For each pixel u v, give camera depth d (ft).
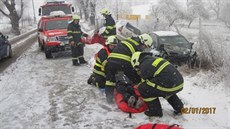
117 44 23.67
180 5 121.39
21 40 84.17
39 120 21.04
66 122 20.52
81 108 23.07
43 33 47.75
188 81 29.58
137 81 23.65
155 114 20.54
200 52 33.73
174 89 19.26
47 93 27.20
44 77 33.40
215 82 28.14
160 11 107.96
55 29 48.03
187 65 34.42
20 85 30.27
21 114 22.25
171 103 20.89
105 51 26.05
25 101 25.12
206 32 34.17
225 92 25.67
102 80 26.81
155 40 40.01
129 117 20.77
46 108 23.31
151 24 71.00
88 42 43.19
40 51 55.98
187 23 128.36
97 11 132.16
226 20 111.04
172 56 34.99
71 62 41.96
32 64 41.63
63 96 26.16
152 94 19.81
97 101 24.54
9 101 25.26
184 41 39.58
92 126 19.70
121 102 22.09
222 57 32.12
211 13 163.12
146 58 19.93
